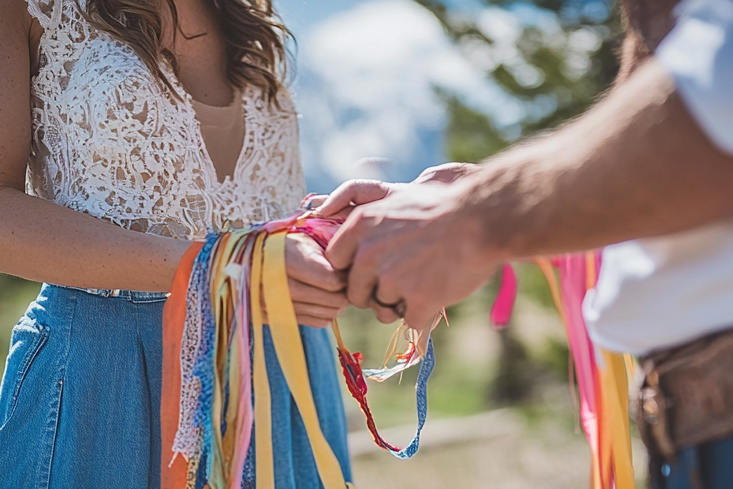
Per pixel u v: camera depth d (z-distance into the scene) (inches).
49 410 44.8
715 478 29.5
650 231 27.4
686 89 25.3
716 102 24.7
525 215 29.0
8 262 42.2
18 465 44.8
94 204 45.4
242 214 50.9
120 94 44.9
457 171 43.9
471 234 30.6
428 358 43.8
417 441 43.1
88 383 44.9
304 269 37.5
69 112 45.4
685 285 29.6
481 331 256.5
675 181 26.0
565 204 27.9
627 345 32.4
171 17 49.2
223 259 38.1
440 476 168.2
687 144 25.5
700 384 29.7
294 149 56.6
